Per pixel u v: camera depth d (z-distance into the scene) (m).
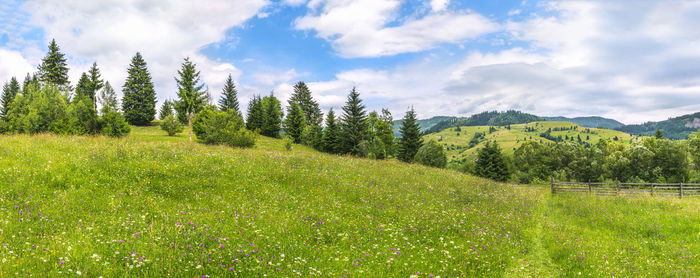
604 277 8.22
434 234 11.20
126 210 9.94
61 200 10.10
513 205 18.50
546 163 83.00
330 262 7.75
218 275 6.30
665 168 66.12
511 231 12.35
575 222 15.12
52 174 12.41
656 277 8.29
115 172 13.88
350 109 68.00
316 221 10.97
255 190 14.43
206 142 40.16
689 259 9.82
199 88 55.88
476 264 8.67
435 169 34.91
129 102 82.62
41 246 6.71
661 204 19.20
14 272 5.46
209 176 15.39
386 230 10.85
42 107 53.72
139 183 12.99
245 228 9.37
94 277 5.76
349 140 68.56
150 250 7.10
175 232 8.16
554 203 21.25
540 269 8.96
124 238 7.68
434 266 8.19
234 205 11.77
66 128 41.72
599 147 95.00
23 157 14.23
